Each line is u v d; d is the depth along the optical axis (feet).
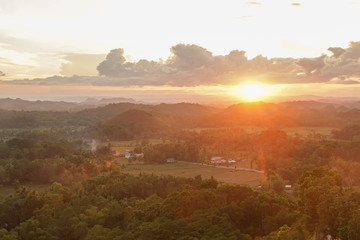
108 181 462.19
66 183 543.80
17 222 353.51
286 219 271.49
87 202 366.22
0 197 412.36
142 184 437.58
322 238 225.76
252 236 271.90
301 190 275.59
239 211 295.48
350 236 195.21
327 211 220.02
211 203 304.71
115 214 331.77
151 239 249.96
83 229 302.66
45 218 326.03
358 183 540.93
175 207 293.23
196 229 256.32
